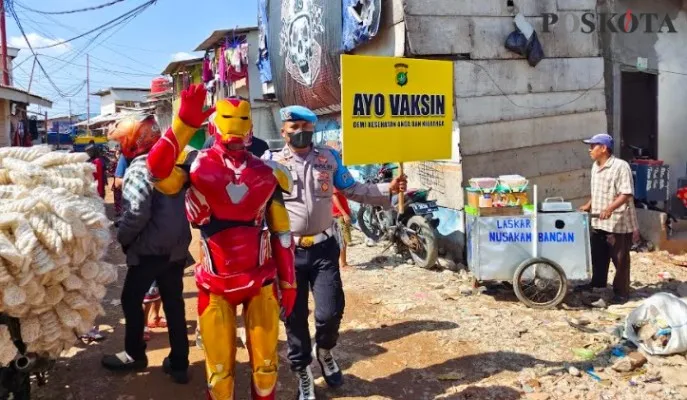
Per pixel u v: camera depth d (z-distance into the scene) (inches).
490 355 171.3
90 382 154.7
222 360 114.9
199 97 102.7
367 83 148.9
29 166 120.3
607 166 223.8
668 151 361.7
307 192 140.5
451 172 285.7
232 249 112.4
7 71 739.4
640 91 358.6
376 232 336.8
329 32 348.8
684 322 165.5
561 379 154.4
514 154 293.7
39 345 117.0
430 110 160.9
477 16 283.3
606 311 212.8
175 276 151.3
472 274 239.0
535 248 218.7
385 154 153.1
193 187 110.4
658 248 307.0
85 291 122.9
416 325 197.9
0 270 103.3
